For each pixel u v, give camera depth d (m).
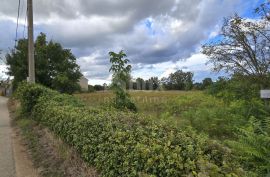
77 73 35.81
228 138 8.31
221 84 13.15
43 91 15.26
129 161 4.16
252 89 11.25
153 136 4.41
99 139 5.30
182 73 61.00
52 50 34.22
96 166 5.34
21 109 17.05
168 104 16.22
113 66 9.63
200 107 12.85
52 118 9.26
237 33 11.55
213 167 3.17
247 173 3.90
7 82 59.56
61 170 6.97
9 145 10.47
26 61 34.94
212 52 12.27
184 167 3.42
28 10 17.38
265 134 5.68
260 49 11.32
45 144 9.52
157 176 3.64
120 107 9.37
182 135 4.37
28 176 7.10
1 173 7.41
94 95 31.41
